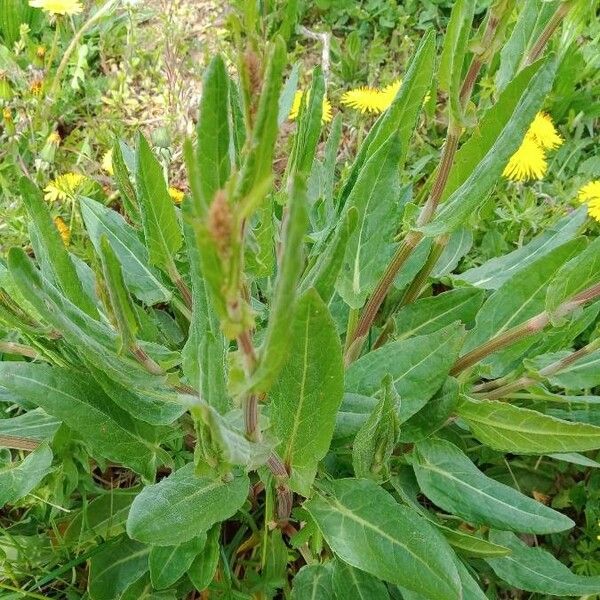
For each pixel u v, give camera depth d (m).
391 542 0.33
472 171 0.39
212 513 0.34
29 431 0.43
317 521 0.36
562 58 0.69
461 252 0.56
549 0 0.38
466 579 0.36
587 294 0.36
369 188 0.38
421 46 0.37
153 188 0.38
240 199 0.20
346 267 0.39
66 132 0.76
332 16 0.85
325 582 0.41
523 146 0.59
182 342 0.51
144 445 0.40
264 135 0.19
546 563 0.42
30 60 0.77
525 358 0.43
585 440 0.36
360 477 0.38
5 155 0.69
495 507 0.38
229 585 0.41
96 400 0.38
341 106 0.77
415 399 0.38
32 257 0.62
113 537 0.42
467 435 0.50
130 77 0.79
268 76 0.19
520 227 0.63
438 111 0.75
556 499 0.50
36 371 0.37
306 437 0.33
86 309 0.36
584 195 0.59
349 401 0.39
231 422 0.32
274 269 0.46
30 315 0.36
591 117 0.72
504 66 0.42
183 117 0.73
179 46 0.79
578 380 0.42
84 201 0.49
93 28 0.82
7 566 0.41
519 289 0.44
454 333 0.38
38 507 0.44
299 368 0.30
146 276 0.47
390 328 0.48
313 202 0.55
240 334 0.22
